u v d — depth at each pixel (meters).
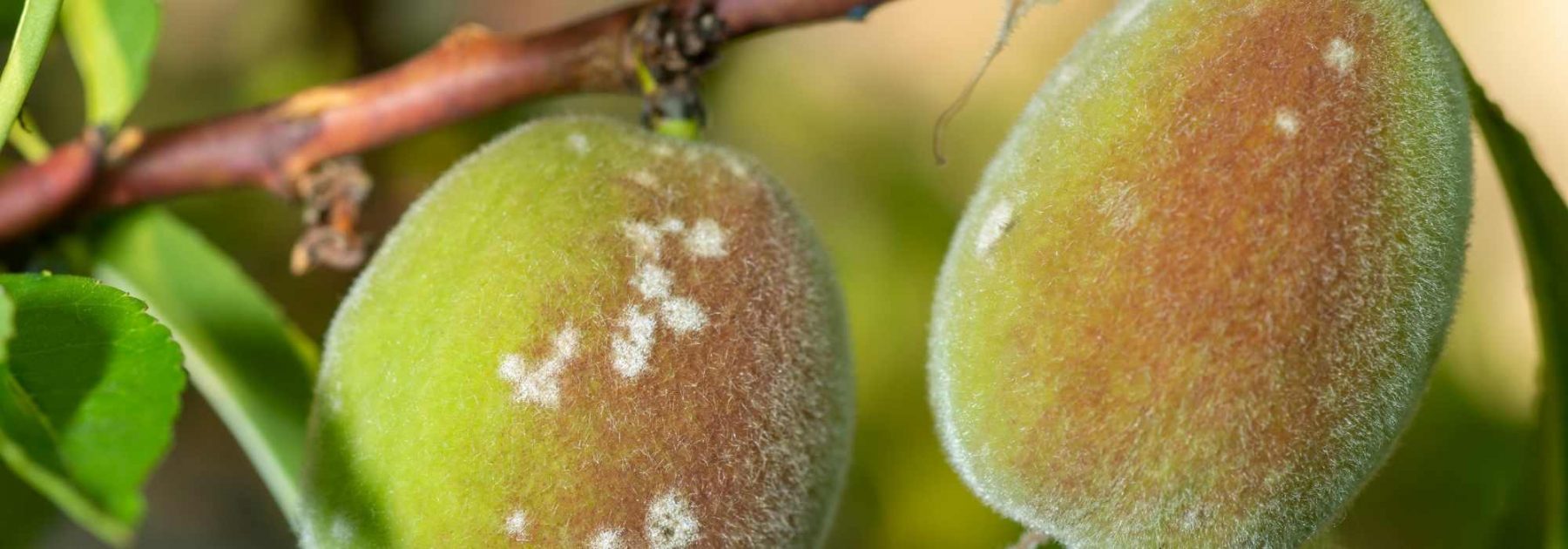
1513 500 0.26
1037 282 0.23
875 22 0.39
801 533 0.24
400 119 0.26
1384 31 0.23
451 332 0.23
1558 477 0.25
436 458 0.23
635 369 0.23
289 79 0.36
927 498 0.33
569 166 0.24
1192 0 0.23
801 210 0.25
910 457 0.34
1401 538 0.31
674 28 0.25
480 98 0.26
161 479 0.39
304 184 0.27
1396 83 0.23
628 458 0.23
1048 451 0.23
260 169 0.27
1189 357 0.22
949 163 0.37
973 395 0.23
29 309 0.21
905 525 0.34
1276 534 0.23
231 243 0.34
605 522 0.23
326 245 0.27
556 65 0.26
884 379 0.34
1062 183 0.23
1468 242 0.23
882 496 0.34
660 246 0.24
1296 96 0.23
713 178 0.24
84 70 0.26
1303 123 0.23
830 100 0.37
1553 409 0.25
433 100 0.26
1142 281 0.22
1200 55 0.23
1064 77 0.24
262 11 0.36
